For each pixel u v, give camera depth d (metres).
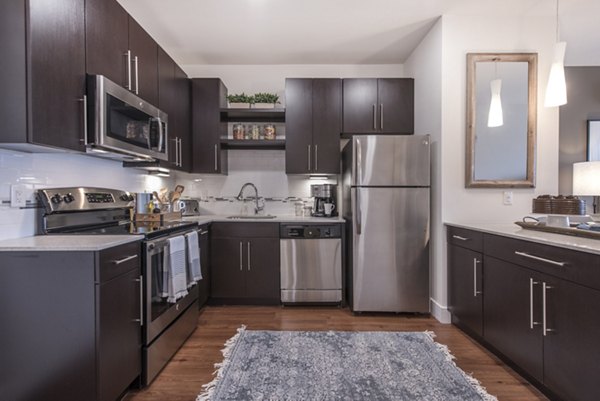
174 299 1.96
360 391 1.74
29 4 1.33
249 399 1.68
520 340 1.78
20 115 1.34
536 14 2.61
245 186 3.63
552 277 1.54
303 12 2.58
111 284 1.46
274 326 2.62
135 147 2.06
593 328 1.32
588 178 2.49
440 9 2.55
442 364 2.01
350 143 2.93
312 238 3.04
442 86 2.65
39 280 1.38
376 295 2.84
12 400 1.40
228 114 3.42
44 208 1.75
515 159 2.61
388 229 2.83
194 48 3.21
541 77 2.63
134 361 1.68
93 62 1.74
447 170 2.66
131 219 2.43
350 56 3.41
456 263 2.51
